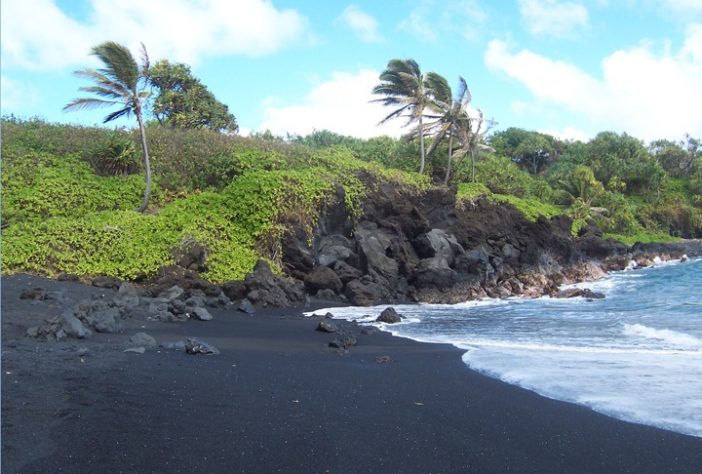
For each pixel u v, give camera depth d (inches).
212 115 1769.2
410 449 236.4
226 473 203.2
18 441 219.0
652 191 2886.3
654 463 225.9
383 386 344.8
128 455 214.4
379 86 1411.2
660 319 669.3
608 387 339.0
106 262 789.2
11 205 870.4
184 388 309.1
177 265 814.5
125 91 921.5
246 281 807.7
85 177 989.2
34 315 513.3
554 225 1460.4
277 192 964.0
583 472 216.8
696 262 1815.9
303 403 297.7
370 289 880.9
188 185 1068.5
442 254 1055.6
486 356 442.6
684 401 307.4
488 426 269.4
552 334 565.0
